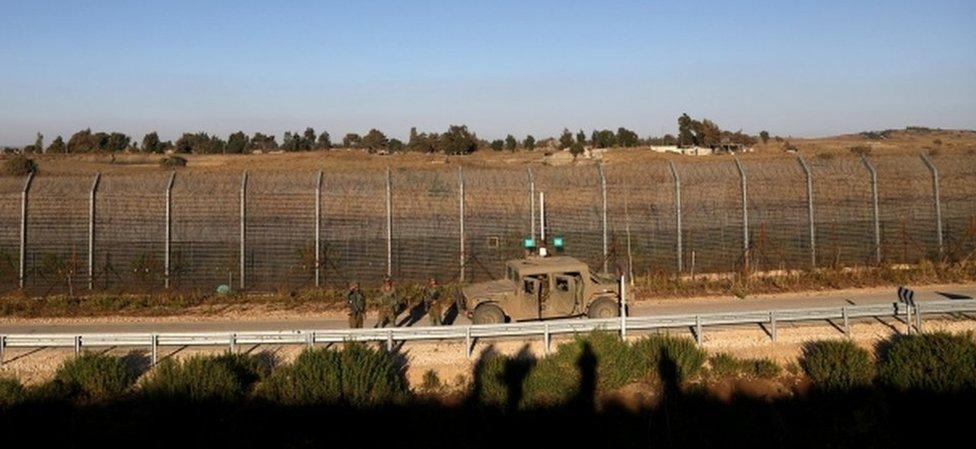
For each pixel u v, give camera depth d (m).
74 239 22.52
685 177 24.45
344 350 14.96
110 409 13.67
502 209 23.78
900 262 24.36
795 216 24.44
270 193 23.31
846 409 14.33
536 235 23.72
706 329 18.42
